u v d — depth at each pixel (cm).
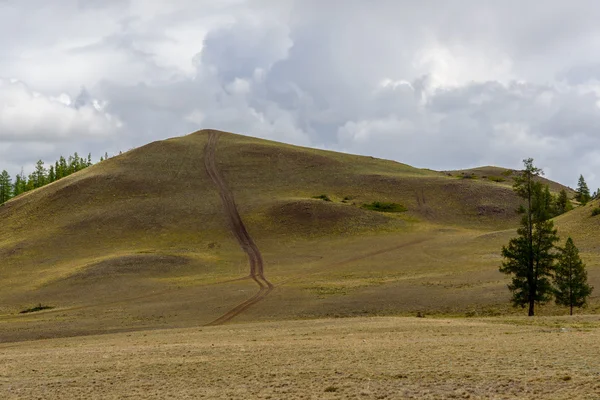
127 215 13012
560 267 5594
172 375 1989
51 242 11750
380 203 14050
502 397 1423
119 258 9462
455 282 6981
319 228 12025
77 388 1861
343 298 6581
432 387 1577
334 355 2227
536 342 2342
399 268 8738
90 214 13200
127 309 6694
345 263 9431
